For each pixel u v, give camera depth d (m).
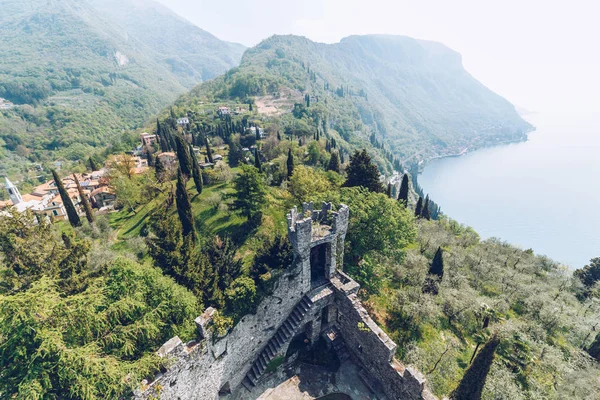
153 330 22.17
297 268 28.48
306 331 31.77
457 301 36.12
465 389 22.92
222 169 78.25
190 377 22.30
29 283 25.75
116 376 17.69
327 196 42.62
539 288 44.00
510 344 32.88
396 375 24.98
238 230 53.72
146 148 130.75
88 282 27.27
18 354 16.58
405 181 64.69
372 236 37.69
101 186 92.25
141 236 58.00
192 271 29.64
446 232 63.62
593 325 38.97
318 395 27.31
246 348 27.34
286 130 183.00
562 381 29.67
